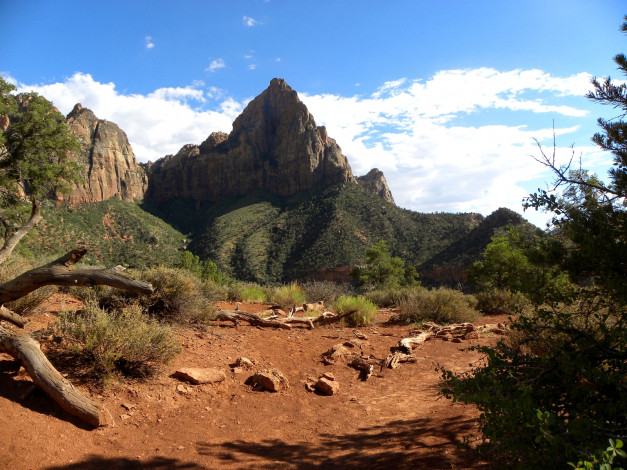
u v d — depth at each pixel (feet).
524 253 12.01
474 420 14.97
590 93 12.00
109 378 15.06
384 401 18.48
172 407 15.12
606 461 5.93
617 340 9.70
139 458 11.52
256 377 18.71
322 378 19.71
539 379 9.36
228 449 12.83
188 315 25.39
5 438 10.51
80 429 12.19
